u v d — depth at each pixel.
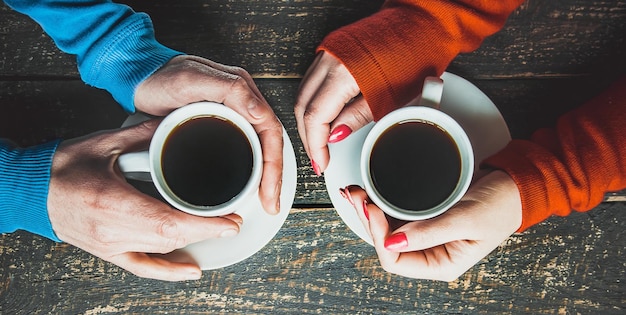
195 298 0.84
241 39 0.83
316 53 0.77
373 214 0.72
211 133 0.70
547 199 0.74
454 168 0.71
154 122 0.75
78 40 0.76
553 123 0.83
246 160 0.70
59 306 0.83
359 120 0.75
